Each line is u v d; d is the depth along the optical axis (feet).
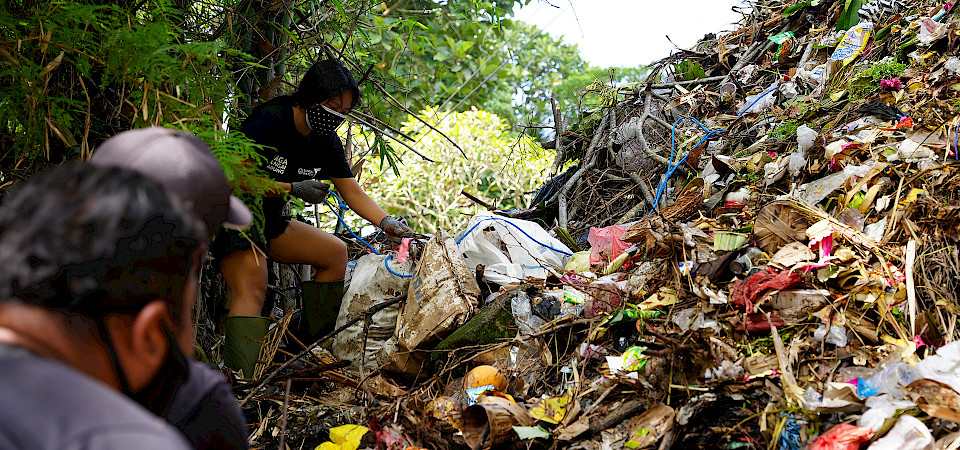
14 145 7.03
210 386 3.91
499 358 8.14
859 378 6.42
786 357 6.68
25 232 2.35
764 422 6.18
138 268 2.51
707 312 7.44
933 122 9.59
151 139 3.82
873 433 5.72
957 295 7.14
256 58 10.66
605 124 14.47
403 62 19.67
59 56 6.51
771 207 8.25
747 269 7.95
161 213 2.54
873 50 13.03
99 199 2.42
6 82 6.91
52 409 2.16
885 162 9.00
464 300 8.73
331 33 12.43
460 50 26.13
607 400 7.02
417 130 26.16
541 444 6.79
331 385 9.21
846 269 7.47
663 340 6.88
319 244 9.89
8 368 2.26
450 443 7.16
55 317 2.42
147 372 2.72
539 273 9.84
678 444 6.36
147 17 7.25
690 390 6.61
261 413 8.58
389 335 9.65
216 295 10.57
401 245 9.91
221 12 10.07
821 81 12.81
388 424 7.42
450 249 9.21
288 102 9.18
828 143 9.84
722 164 10.83
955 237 7.55
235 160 5.51
